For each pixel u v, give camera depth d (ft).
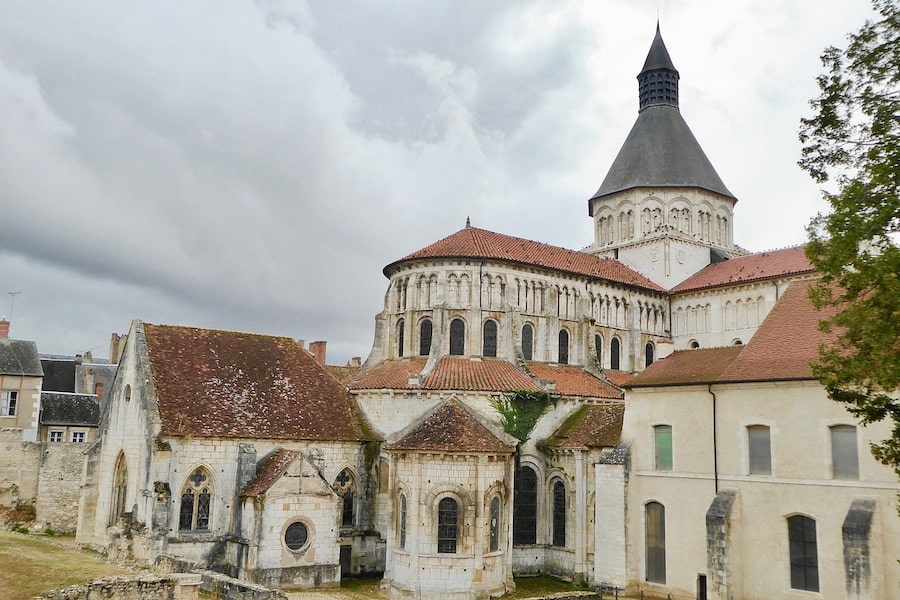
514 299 212.84
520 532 181.78
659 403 155.43
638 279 255.91
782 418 133.08
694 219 274.77
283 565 152.76
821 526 124.67
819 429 127.65
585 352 224.33
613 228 285.84
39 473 217.15
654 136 285.64
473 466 155.84
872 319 80.59
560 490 182.50
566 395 191.83
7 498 215.31
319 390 186.91
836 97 86.12
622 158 290.97
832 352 88.12
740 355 146.10
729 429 141.08
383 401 182.50
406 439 163.53
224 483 158.81
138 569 124.57
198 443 156.97
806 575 126.21
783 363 136.05
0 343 270.05
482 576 152.56
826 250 85.10
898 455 82.53
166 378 164.96
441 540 154.10
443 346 204.33
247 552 149.48
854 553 115.44
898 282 76.84
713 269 264.72
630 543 154.40
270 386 179.52
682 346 255.70
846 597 116.37
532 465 184.34
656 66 293.84
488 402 181.78
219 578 117.80
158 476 150.71
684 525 146.30
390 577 157.89
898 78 82.38
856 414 86.89
